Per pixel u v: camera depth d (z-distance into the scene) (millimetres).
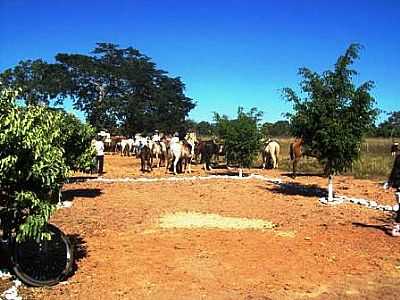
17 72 71438
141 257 10320
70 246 9133
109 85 74812
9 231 8625
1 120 8266
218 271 9531
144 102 75750
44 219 8430
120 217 14492
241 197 18516
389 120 62094
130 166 33031
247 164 25172
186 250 10867
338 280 9227
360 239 12094
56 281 8703
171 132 76312
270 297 8336
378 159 36312
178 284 8812
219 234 12359
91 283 8789
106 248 10992
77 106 74500
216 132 25656
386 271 9781
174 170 27391
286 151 49094
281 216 14875
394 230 12523
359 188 21594
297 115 17641
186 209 15891
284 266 9922
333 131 16906
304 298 8336
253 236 12203
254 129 24641
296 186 21859
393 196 19266
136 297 8211
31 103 9586
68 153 16531
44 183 8656
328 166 17594
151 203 17078
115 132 73062
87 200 17672
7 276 8859
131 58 77000
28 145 8359
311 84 17656
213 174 27391
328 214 15281
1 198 8555
